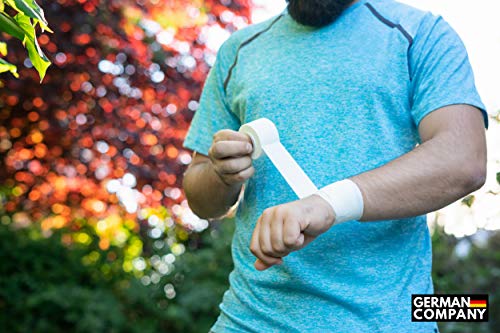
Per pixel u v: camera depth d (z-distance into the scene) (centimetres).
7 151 514
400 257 131
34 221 480
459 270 332
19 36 120
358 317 127
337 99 136
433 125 128
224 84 160
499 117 322
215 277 400
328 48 141
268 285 135
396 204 117
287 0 150
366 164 132
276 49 149
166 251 446
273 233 105
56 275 411
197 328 386
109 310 393
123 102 526
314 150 134
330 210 111
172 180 528
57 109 507
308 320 129
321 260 130
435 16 142
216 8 544
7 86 476
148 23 530
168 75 535
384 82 134
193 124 165
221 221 432
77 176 523
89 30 504
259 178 142
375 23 142
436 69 132
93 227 461
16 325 389
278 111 140
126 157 524
